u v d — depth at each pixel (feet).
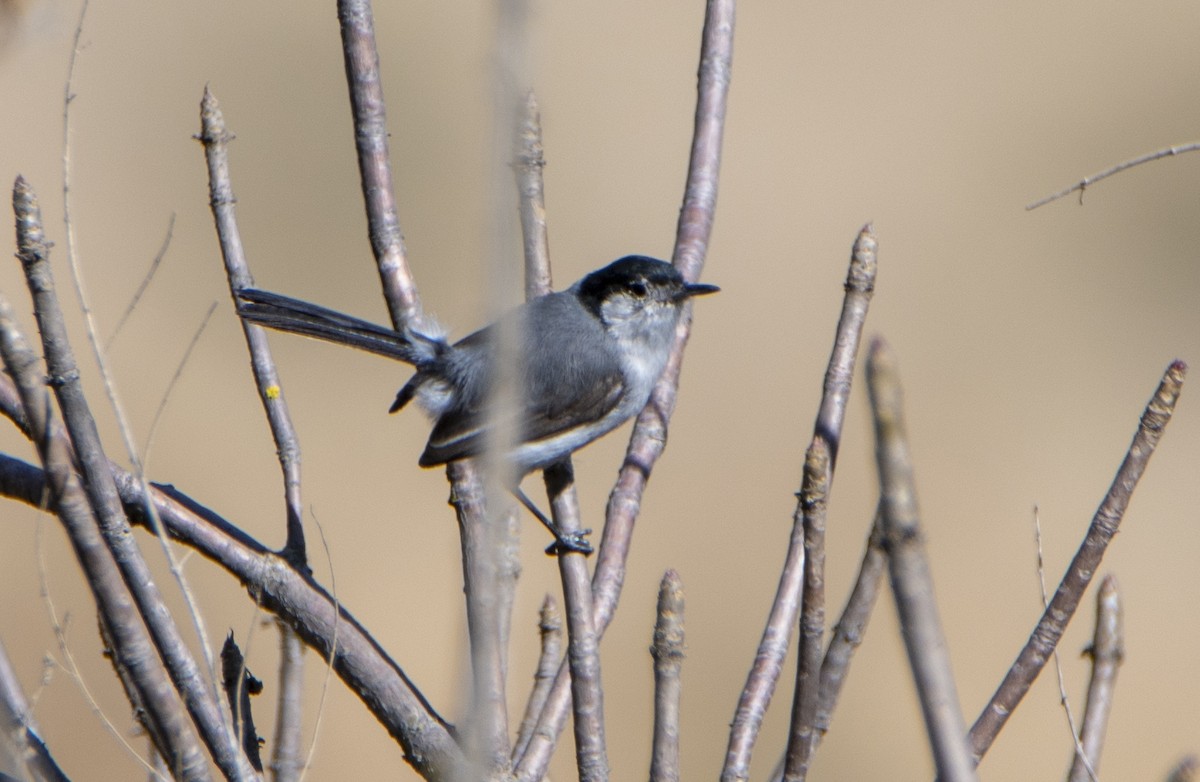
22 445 63.52
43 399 17.66
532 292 28.02
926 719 10.50
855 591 19.27
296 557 21.68
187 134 90.27
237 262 24.97
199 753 17.87
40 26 20.88
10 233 80.33
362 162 27.53
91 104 90.89
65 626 25.48
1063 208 92.02
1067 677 56.70
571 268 83.10
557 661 23.26
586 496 63.26
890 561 10.65
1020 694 18.86
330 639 20.97
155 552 44.37
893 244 88.33
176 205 83.05
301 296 78.59
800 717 17.53
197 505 22.09
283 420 23.06
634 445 25.48
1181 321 81.30
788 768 17.61
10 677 18.42
